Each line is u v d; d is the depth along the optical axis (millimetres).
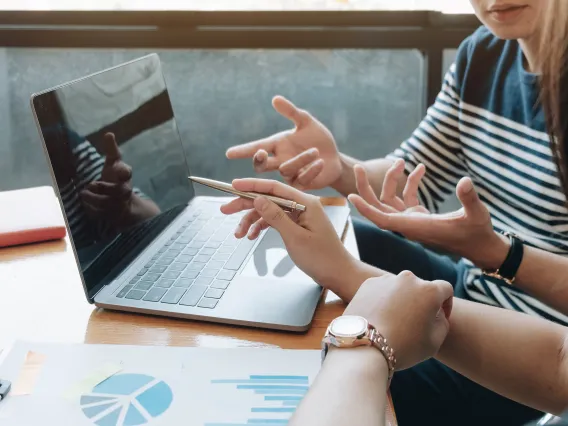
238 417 573
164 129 1029
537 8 1069
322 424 525
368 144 1927
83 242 765
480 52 1263
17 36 1747
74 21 1738
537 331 777
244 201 837
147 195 940
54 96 761
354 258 805
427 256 1282
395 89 1862
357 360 598
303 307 754
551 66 595
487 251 962
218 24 1742
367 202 1027
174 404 587
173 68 1826
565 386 741
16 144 1887
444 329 717
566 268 954
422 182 1352
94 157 824
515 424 981
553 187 1140
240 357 660
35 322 730
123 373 629
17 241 925
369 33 1743
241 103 1880
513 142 1207
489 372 778
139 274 825
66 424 562
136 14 1729
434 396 992
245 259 874
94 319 738
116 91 903
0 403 585
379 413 551
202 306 750
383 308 658
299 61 1834
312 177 1062
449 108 1321
